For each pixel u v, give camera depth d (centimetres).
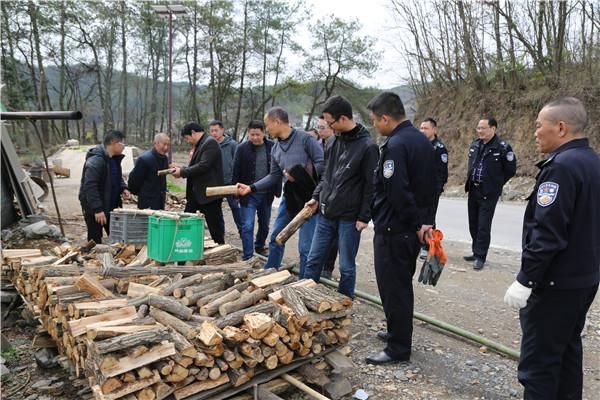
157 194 588
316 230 397
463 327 404
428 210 319
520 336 386
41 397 296
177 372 241
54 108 3491
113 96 3850
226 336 251
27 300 376
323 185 394
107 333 235
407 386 308
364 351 359
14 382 316
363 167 366
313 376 284
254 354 256
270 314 277
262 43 3422
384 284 327
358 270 572
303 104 3659
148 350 232
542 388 238
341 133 375
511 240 730
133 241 407
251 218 585
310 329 279
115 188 566
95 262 378
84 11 3105
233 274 331
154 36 3469
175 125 3694
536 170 1358
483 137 563
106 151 523
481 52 1791
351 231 379
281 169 477
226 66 3491
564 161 222
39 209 809
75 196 1048
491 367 334
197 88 3653
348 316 299
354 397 294
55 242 618
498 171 554
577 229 224
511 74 1675
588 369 332
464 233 790
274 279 323
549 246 219
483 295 480
